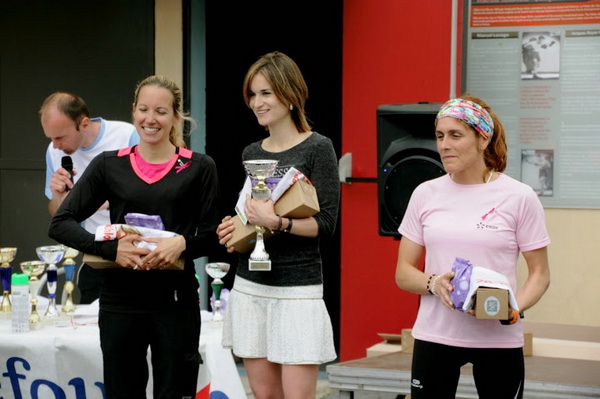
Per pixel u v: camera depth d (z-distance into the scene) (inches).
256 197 183.5
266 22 403.9
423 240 178.2
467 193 173.0
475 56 307.1
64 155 263.4
